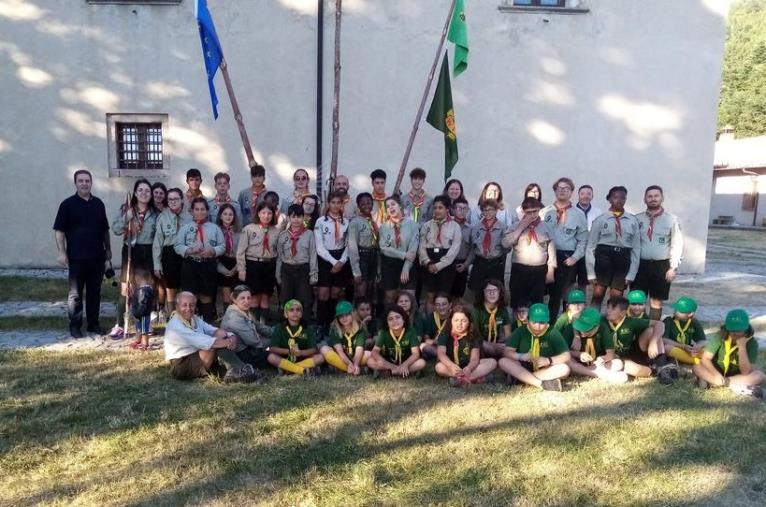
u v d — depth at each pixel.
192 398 4.41
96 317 6.21
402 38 9.87
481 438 3.77
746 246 16.94
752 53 38.78
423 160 10.08
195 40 9.72
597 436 3.81
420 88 9.96
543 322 4.76
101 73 9.73
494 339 5.28
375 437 3.78
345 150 10.02
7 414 4.08
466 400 4.44
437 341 5.03
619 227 6.01
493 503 3.04
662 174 10.29
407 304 5.18
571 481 3.26
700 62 10.09
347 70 9.89
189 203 6.65
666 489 3.20
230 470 3.35
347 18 9.79
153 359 5.34
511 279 6.00
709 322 7.03
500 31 9.91
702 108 10.18
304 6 9.73
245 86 9.84
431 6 9.82
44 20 9.59
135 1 9.59
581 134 10.16
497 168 10.16
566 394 4.59
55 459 3.48
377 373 4.97
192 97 9.82
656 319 5.78
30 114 9.74
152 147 10.09
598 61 10.02
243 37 9.75
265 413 4.14
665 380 4.84
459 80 9.96
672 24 10.00
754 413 4.23
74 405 4.24
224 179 6.65
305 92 9.89
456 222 6.16
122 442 3.68
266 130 9.93
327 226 6.07
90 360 5.29
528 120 10.09
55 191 9.88
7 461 3.44
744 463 3.48
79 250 5.95
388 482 3.24
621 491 3.17
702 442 3.75
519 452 3.59
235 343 4.84
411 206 6.82
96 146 9.85
